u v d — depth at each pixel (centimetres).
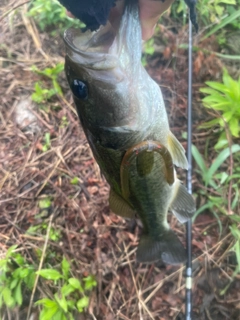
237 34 63
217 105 52
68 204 55
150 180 33
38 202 56
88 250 52
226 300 48
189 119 52
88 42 25
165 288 50
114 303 50
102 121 28
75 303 48
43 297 49
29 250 53
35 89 64
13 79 66
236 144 53
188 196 39
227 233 51
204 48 62
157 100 29
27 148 61
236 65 61
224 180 52
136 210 38
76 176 57
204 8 62
